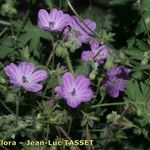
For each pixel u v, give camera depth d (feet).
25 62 1.46
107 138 1.58
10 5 1.57
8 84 1.55
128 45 1.75
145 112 1.52
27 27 1.68
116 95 1.62
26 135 1.62
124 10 1.79
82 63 1.65
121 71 1.58
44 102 1.48
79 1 1.95
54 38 1.58
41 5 1.86
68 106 1.49
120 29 1.86
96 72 1.47
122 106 1.64
